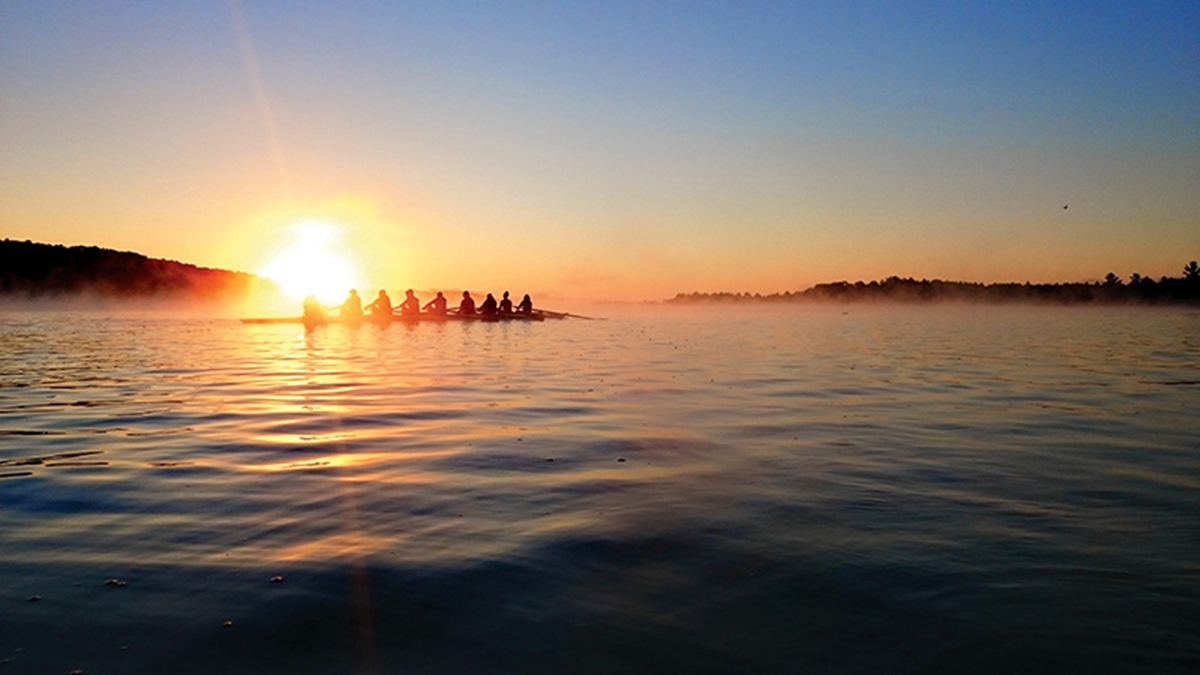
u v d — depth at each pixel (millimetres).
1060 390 11781
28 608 3643
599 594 3818
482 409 9688
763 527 4863
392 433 8031
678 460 6762
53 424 8539
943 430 8305
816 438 7805
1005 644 3305
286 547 4469
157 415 9156
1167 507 5352
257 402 10258
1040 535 4730
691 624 3496
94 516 5074
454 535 4688
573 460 6750
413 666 3109
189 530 4781
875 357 17906
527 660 3162
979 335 27688
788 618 3561
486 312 36750
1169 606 3684
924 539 4648
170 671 3078
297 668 3102
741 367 15297
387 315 33469
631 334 27672
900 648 3277
